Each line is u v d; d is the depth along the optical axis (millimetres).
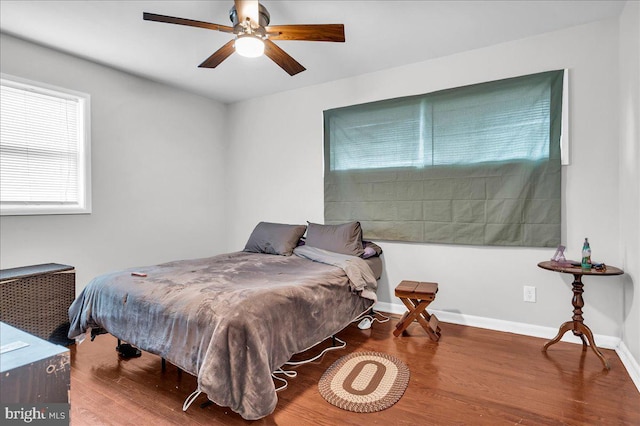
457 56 3068
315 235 3410
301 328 2043
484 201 2945
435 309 3219
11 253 2713
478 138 2965
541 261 2746
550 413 1735
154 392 1964
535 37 2754
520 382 2043
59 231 2988
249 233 4441
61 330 2568
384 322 3156
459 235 3062
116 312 2139
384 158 3420
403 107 3311
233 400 1599
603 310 2543
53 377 692
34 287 2432
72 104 3109
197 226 4230
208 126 4352
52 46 2881
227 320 1671
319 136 3852
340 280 2555
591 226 2582
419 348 2562
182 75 3562
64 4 2277
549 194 2693
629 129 2266
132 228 3549
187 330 1781
